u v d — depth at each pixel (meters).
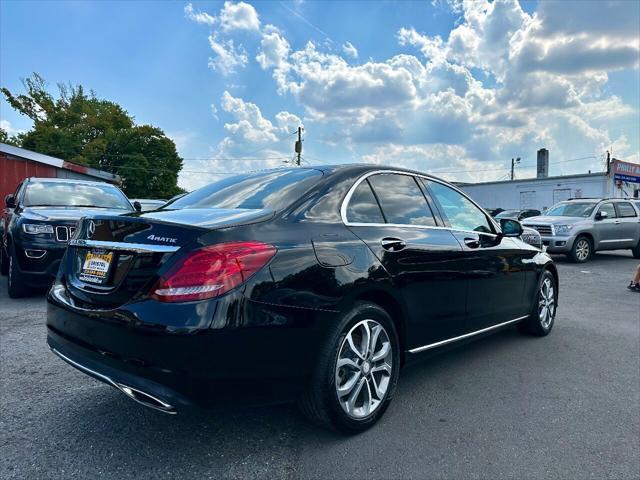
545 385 3.68
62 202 7.14
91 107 44.25
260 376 2.36
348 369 2.77
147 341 2.20
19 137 42.88
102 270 2.58
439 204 3.82
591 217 12.81
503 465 2.52
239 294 2.28
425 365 4.14
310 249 2.62
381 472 2.44
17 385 3.47
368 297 2.98
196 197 3.44
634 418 3.12
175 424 2.91
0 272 8.93
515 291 4.48
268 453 2.60
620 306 6.86
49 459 2.49
